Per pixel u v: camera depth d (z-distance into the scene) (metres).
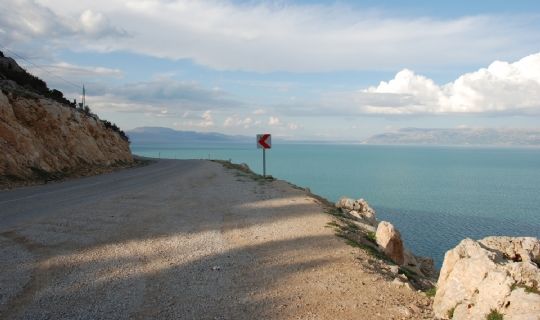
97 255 9.04
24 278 7.49
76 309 6.23
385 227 12.77
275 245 10.35
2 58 41.78
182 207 15.65
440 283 6.93
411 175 151.88
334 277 8.00
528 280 5.39
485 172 181.38
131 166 44.28
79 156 33.97
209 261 8.88
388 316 6.27
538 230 52.84
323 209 16.09
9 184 22.03
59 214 13.47
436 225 53.81
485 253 6.36
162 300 6.68
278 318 6.09
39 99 32.34
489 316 5.32
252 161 196.88
